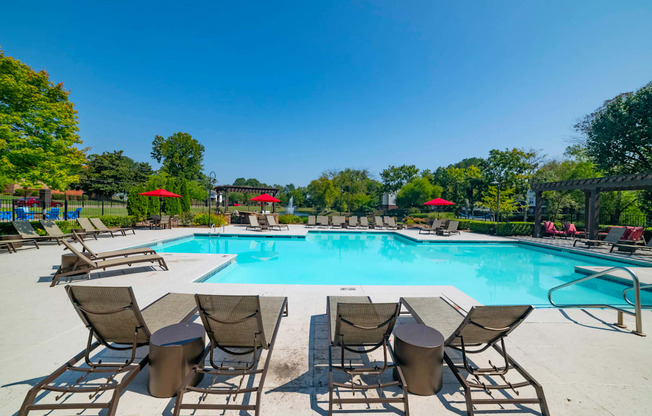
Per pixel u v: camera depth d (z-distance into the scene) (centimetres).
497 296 609
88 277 562
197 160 5556
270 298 360
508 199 2116
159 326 267
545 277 766
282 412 206
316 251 1112
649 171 1566
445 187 4062
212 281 661
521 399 206
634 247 910
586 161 1992
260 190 2445
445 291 502
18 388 222
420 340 229
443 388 237
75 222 1184
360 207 3572
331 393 199
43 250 852
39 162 1028
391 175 4219
